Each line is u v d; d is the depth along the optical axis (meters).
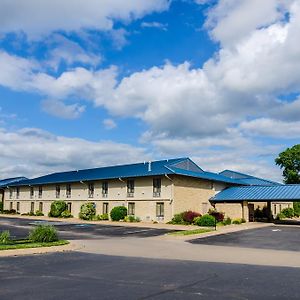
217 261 13.98
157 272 11.46
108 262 13.50
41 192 54.25
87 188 46.25
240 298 8.30
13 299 8.20
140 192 40.12
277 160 59.28
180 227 32.12
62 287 9.35
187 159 43.00
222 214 37.62
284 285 9.63
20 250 16.12
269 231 28.42
